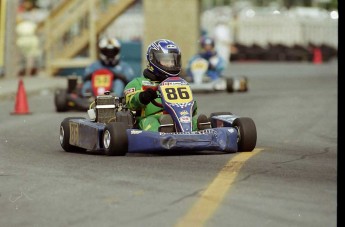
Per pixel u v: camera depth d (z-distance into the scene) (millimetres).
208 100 75688
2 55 99188
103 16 112500
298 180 30219
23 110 64312
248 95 82125
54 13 112875
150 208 25500
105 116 39031
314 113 62562
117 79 66562
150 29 111062
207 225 23438
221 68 89062
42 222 24250
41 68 124625
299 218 24328
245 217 24359
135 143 36125
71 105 66188
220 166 33406
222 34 133125
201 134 35969
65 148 40750
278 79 115312
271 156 37250
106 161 35219
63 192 28297
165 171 32156
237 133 38031
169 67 38531
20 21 123938
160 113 38312
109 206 25922
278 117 59750
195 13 110625
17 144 43969
